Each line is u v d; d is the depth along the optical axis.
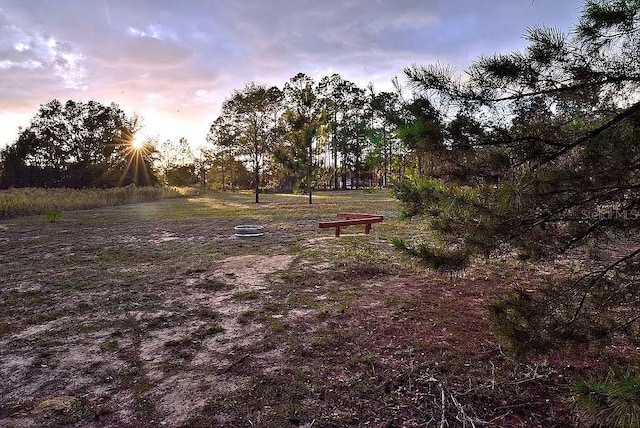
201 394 2.59
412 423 2.25
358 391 2.58
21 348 3.35
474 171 2.14
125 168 38.75
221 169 42.09
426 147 2.14
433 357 3.02
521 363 2.88
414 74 2.14
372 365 2.92
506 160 2.06
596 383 1.41
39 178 36.25
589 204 2.02
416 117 2.15
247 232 9.65
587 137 1.95
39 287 5.26
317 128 19.23
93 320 3.99
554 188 1.91
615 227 2.10
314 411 2.38
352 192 33.34
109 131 40.59
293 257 6.87
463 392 2.54
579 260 4.93
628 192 1.97
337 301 4.43
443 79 2.11
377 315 3.96
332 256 6.84
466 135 2.06
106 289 5.11
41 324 3.90
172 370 2.93
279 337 3.47
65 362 3.08
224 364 3.00
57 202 18.45
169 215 15.49
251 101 22.70
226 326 3.77
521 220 2.09
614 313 2.71
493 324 2.32
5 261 6.98
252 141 24.48
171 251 7.73
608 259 3.08
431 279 5.23
